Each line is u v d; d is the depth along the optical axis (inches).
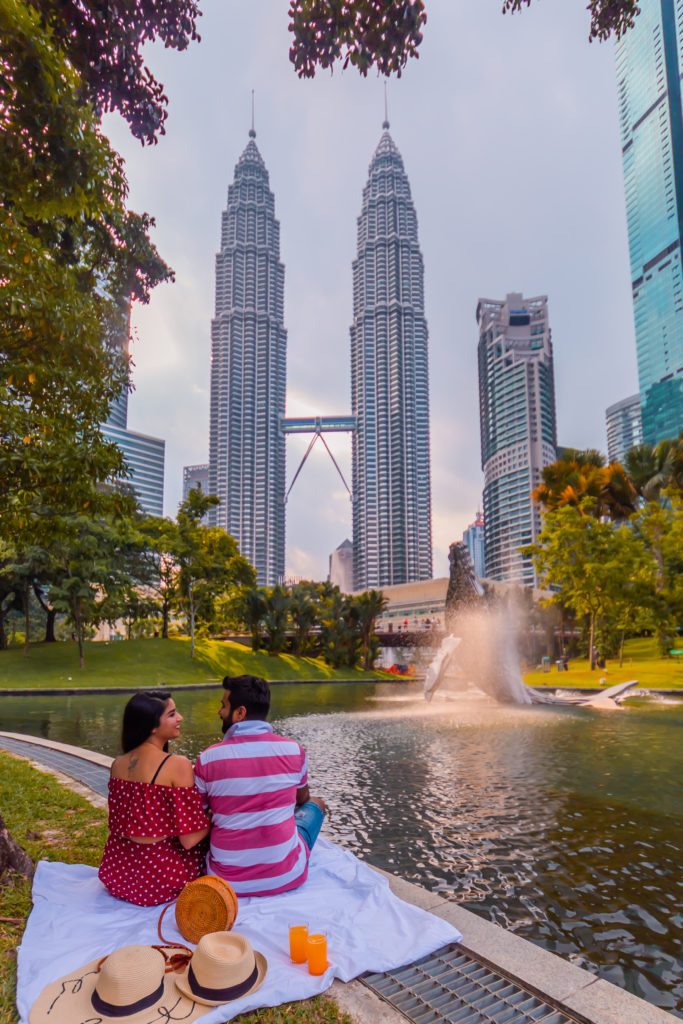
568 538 1617.9
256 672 2015.3
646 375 6963.6
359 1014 107.2
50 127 227.5
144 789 143.3
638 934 190.1
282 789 148.9
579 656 2497.5
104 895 146.3
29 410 246.8
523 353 7839.6
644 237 7066.9
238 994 105.7
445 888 227.6
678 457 2154.3
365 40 249.0
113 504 264.7
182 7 255.9
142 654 1862.7
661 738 594.9
